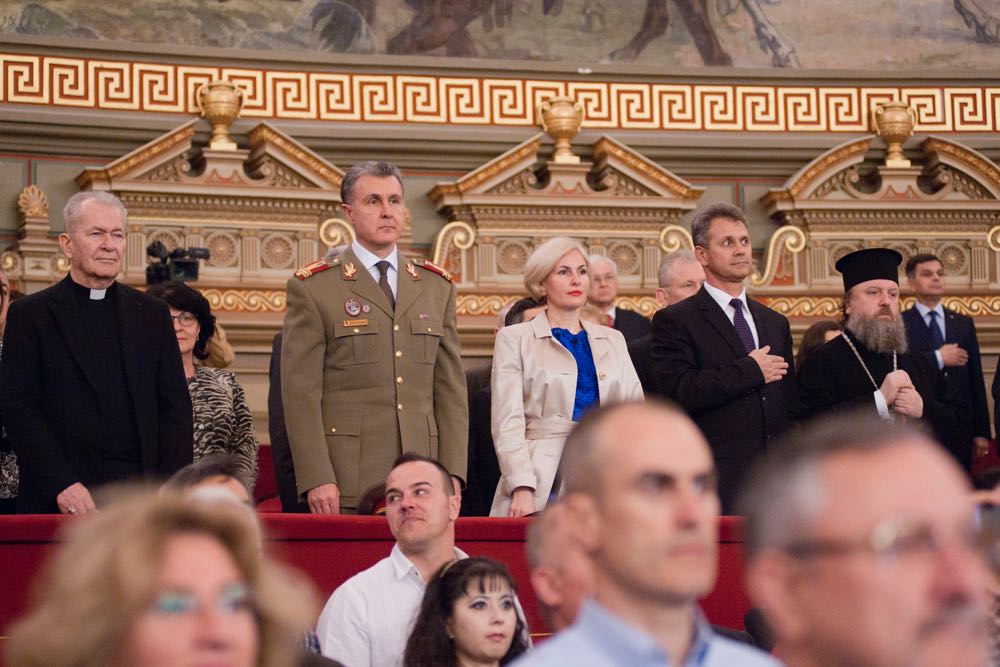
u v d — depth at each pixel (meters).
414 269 13.97
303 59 25.66
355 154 25.70
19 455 11.92
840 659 3.93
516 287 25.12
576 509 4.82
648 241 25.81
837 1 28.17
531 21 27.22
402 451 13.23
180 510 4.75
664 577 4.68
